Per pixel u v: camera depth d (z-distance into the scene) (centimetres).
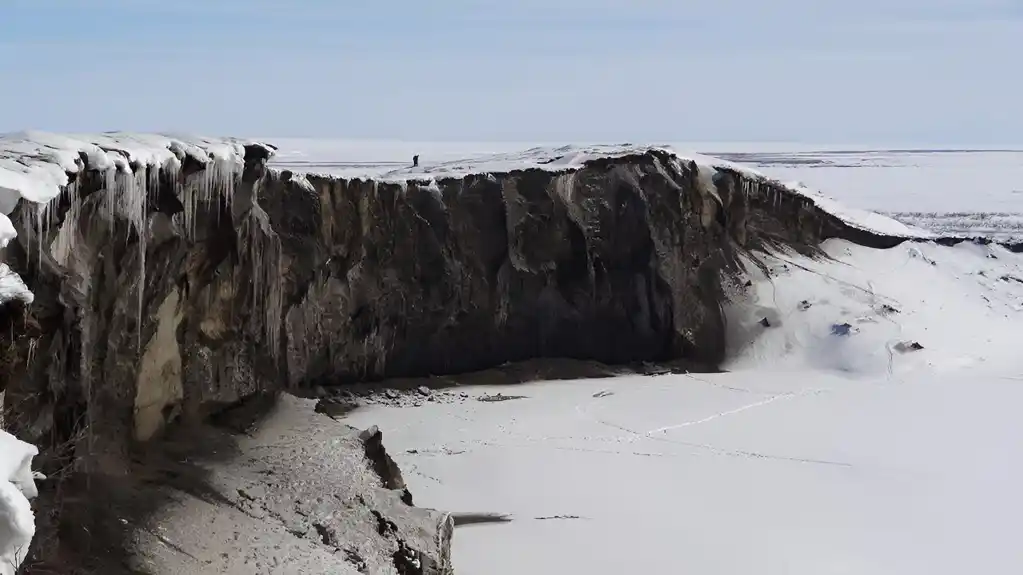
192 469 1841
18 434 1300
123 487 1639
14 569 952
